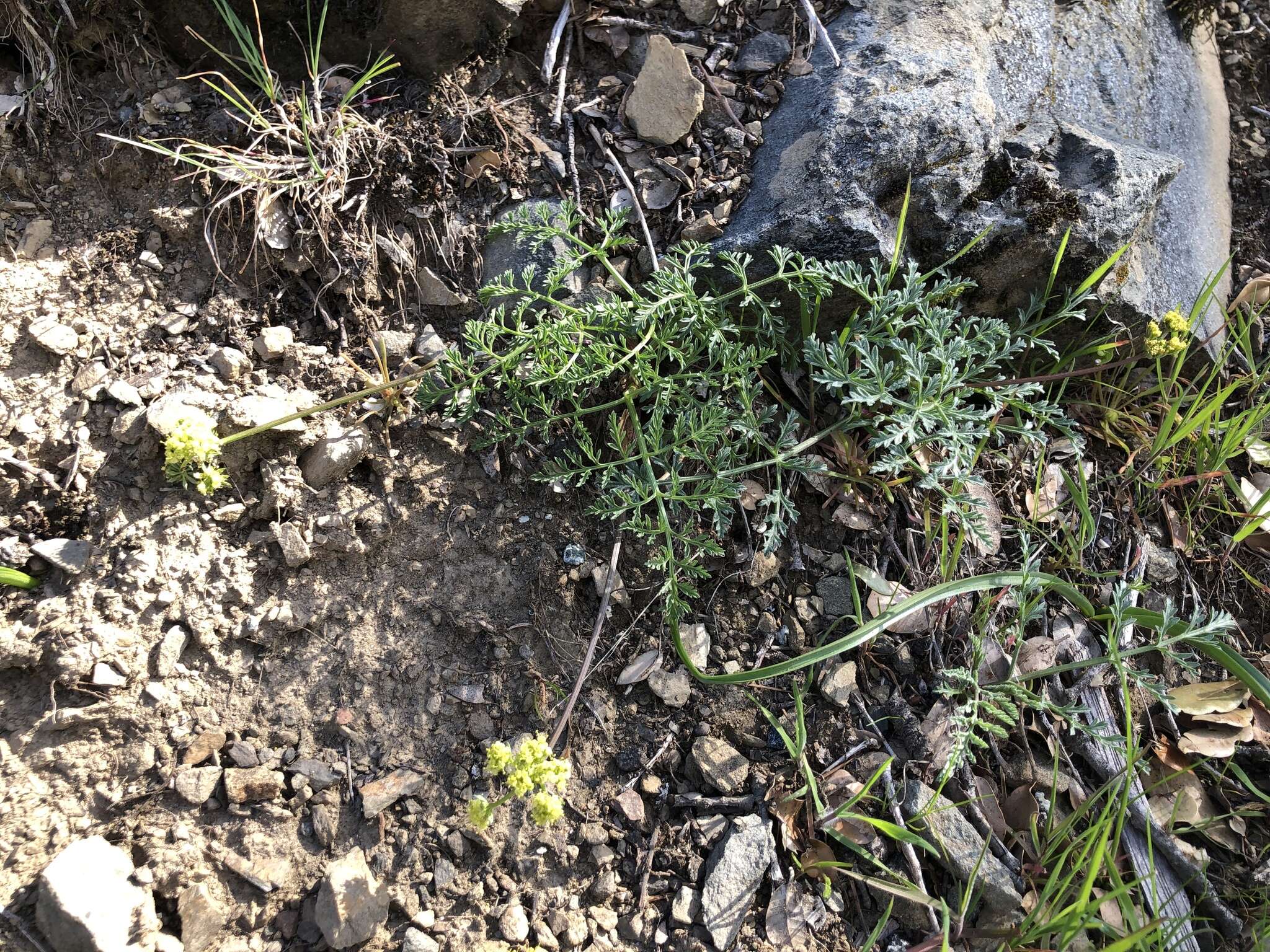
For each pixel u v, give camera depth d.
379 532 0.33
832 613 0.35
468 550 0.34
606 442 0.36
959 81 0.37
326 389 0.35
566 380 0.34
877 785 0.33
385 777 0.31
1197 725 0.36
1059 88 0.42
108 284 0.34
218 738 0.30
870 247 0.36
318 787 0.31
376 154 0.36
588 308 0.34
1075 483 0.38
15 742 0.29
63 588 0.31
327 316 0.36
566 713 0.31
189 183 0.35
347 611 0.33
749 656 0.34
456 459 0.35
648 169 0.39
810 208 0.36
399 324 0.37
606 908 0.31
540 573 0.34
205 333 0.35
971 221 0.37
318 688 0.32
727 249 0.37
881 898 0.32
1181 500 0.40
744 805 0.32
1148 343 0.36
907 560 0.36
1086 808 0.31
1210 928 0.32
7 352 0.33
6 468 0.31
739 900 0.31
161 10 0.36
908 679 0.35
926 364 0.36
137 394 0.33
